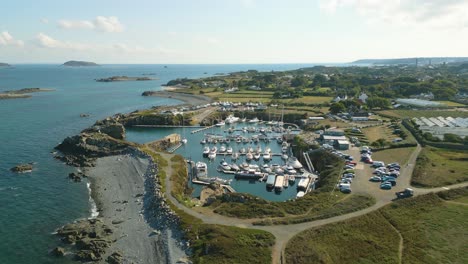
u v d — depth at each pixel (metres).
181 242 65.81
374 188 87.94
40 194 95.56
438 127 151.38
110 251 67.12
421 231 67.00
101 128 158.88
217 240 62.59
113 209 85.94
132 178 105.56
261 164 129.75
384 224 69.94
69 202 90.69
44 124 183.62
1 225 78.25
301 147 138.88
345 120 184.00
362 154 118.50
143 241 69.62
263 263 56.56
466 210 75.19
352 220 70.50
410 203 78.12
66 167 117.44
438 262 57.44
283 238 63.78
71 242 71.19
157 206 81.75
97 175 109.75
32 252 68.00
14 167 113.56
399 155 115.38
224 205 82.12
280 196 101.06
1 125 177.50
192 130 187.38
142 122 198.00
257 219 72.38
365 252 60.34
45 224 79.12
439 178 91.06
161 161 116.25
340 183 91.50
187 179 107.50
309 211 76.19
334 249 60.91
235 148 152.50
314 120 187.25
